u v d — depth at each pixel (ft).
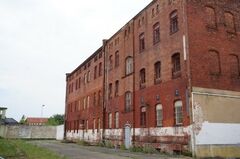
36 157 59.36
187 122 66.74
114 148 97.19
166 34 79.05
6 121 219.20
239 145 69.41
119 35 108.58
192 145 64.23
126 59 101.60
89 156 66.80
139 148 82.89
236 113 71.41
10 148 78.28
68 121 170.71
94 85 130.31
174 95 72.59
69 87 176.14
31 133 184.75
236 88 73.31
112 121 107.14
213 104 68.44
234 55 75.82
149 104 83.41
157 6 85.20
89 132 130.62
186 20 70.33
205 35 71.72
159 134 77.10
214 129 67.00
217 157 65.62
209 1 74.69
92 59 136.15
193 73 67.67
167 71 76.74
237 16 78.95
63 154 71.00
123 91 100.32
